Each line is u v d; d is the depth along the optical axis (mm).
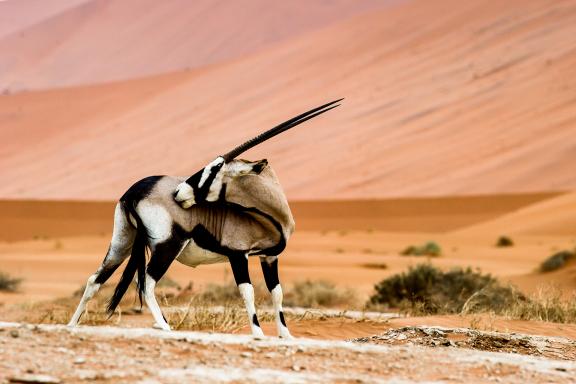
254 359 32875
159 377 29078
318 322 57875
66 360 30703
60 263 197375
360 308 94312
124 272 40688
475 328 55062
